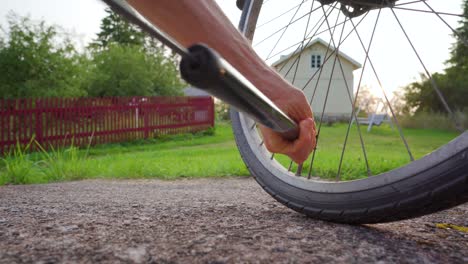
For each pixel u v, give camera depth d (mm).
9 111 8227
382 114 16953
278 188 1665
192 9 1073
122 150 9383
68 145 9555
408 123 19203
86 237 1299
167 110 12992
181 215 1701
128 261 1066
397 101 22859
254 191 2869
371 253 1156
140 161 4906
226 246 1200
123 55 19000
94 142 10305
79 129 9867
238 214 1719
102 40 40812
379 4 1611
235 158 5238
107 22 40750
